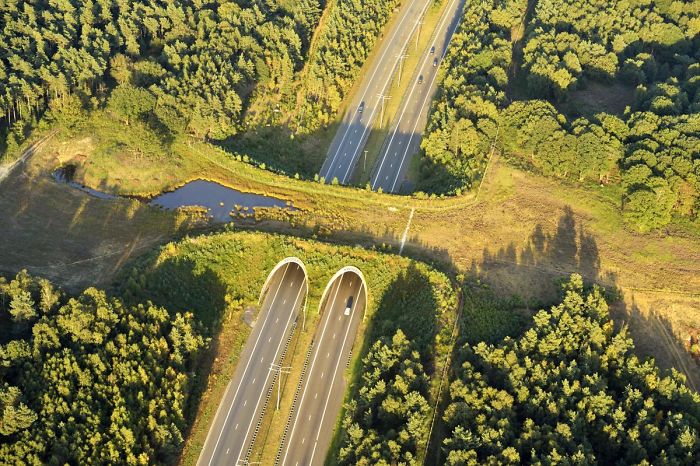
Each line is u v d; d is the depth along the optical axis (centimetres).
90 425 12006
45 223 16250
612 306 15300
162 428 12556
